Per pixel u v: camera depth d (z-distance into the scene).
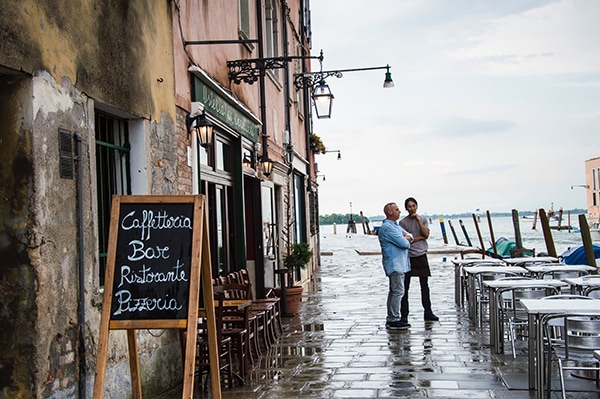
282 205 16.47
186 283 5.11
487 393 6.73
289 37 19.28
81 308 5.54
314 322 11.80
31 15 4.98
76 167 5.57
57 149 5.29
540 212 15.89
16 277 4.94
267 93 14.90
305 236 21.44
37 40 5.05
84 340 5.54
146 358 6.79
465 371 7.70
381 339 9.88
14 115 4.96
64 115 5.41
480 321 10.30
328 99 12.81
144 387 6.71
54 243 5.18
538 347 6.31
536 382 6.60
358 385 7.20
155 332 7.05
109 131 6.84
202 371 7.48
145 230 5.26
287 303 12.79
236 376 7.43
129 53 6.72
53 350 5.12
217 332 7.08
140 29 7.02
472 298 11.08
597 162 61.78
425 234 11.42
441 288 16.86
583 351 6.08
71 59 5.57
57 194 5.25
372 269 24.19
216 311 7.15
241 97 11.99
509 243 22.61
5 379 4.90
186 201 5.32
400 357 8.56
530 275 10.20
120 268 5.18
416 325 11.03
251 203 13.34
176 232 5.24
